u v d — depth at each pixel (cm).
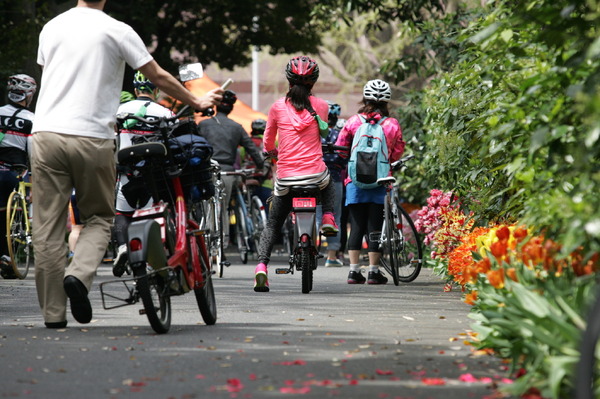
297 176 1589
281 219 1633
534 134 786
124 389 730
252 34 4603
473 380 751
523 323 738
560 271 832
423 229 1964
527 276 874
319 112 1619
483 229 1243
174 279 1030
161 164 1076
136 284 1022
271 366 826
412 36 2780
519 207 1050
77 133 1064
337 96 7856
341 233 2486
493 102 1177
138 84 1495
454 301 1441
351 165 1784
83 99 1072
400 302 1423
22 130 1944
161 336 1020
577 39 771
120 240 1562
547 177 866
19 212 1964
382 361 848
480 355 878
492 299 909
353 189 1811
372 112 1833
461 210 1702
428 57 2634
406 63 2631
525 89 823
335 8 3103
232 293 1582
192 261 1084
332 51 7475
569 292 786
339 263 2427
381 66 2681
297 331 1064
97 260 1070
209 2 4316
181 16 4381
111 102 1089
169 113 1480
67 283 1045
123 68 1103
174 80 1090
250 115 4338
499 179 1216
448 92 1523
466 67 1172
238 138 2322
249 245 2698
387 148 1809
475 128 1128
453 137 1528
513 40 905
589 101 660
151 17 4019
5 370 811
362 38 7256
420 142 2512
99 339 993
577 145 784
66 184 1082
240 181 2653
